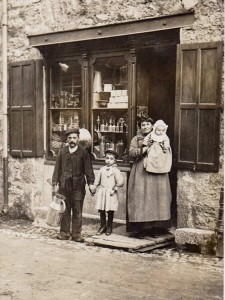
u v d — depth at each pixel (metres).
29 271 5.60
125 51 7.67
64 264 5.89
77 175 7.17
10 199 9.10
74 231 7.15
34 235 7.54
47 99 8.68
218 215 6.39
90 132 8.16
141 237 6.96
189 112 6.77
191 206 6.81
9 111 9.01
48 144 8.71
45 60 8.62
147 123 7.00
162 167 6.73
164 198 6.81
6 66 8.98
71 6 8.02
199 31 6.69
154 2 7.09
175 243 6.80
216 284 5.19
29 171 8.77
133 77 7.57
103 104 8.05
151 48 7.42
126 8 7.40
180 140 6.86
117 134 7.98
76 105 8.41
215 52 6.53
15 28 8.84
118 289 5.01
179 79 6.84
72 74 8.46
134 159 7.13
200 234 6.40
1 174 9.20
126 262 6.01
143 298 4.76
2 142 9.14
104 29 7.63
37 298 4.73
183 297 4.80
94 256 6.27
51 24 8.30
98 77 8.10
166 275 5.49
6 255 6.29
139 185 6.85
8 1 8.88
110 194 7.02
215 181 6.59
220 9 6.50
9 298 4.73
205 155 6.64
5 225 8.37
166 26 6.96
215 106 6.52
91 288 5.04
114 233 7.27
